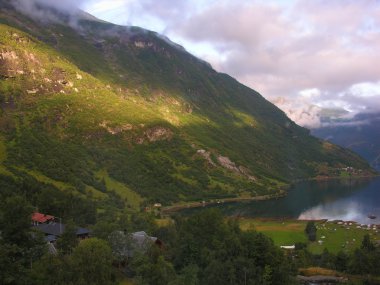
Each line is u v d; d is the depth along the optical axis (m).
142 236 121.31
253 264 102.12
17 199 78.19
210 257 105.12
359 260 140.38
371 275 138.75
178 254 112.62
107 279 81.31
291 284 106.06
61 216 164.62
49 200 169.25
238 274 98.00
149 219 184.00
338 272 142.25
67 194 195.88
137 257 97.69
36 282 67.69
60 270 73.06
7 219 75.44
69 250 97.88
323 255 160.75
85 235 130.75
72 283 70.38
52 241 115.12
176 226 169.25
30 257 74.81
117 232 110.62
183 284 90.81
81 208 181.00
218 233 117.94
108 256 88.06
